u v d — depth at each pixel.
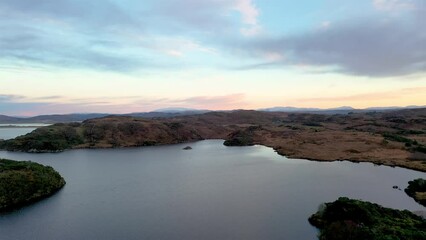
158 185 96.94
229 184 96.62
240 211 71.12
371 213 58.62
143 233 59.78
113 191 90.31
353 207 58.84
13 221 66.50
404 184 93.81
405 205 74.00
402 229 51.91
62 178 101.62
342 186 92.06
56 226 63.53
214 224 63.62
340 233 52.16
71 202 79.75
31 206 76.69
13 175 83.75
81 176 112.19
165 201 79.62
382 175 106.38
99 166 133.00
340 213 59.72
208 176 109.38
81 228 62.44
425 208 71.56
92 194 87.25
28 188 83.25
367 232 50.16
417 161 126.12
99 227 62.94
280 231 59.75
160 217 68.00
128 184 98.88
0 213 71.50
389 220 56.78
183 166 130.88
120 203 78.56
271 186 93.19
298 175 108.44
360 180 99.38
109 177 110.00
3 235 59.41
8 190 78.69
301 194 84.19
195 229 61.22
